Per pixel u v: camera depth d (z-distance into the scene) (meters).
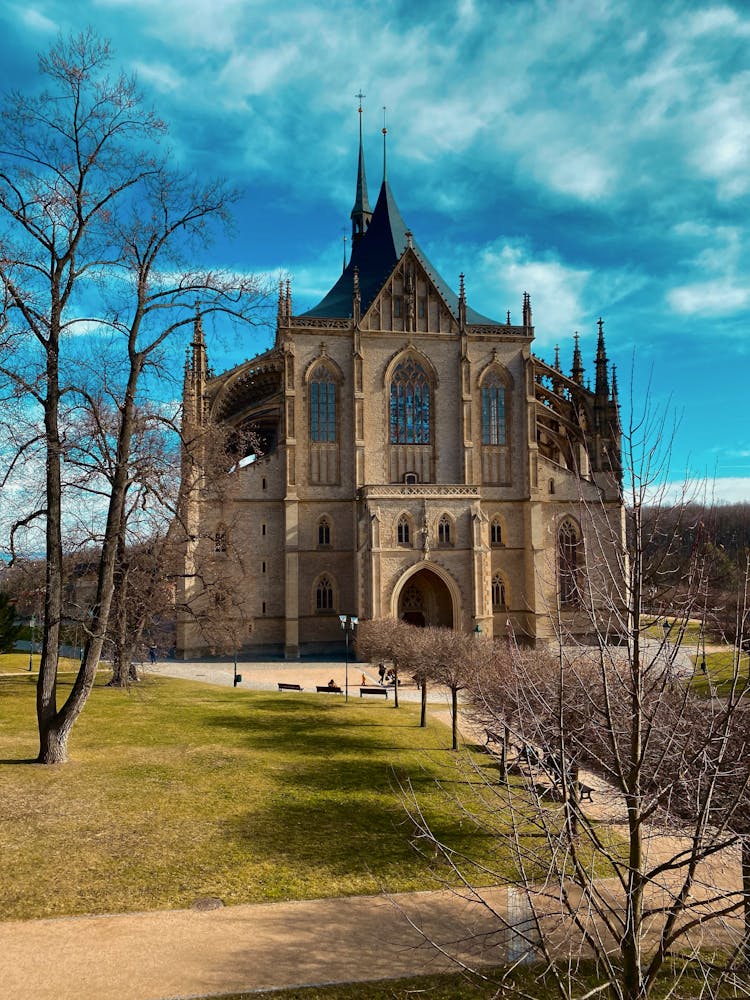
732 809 10.48
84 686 30.44
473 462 80.69
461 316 82.12
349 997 14.04
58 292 29.80
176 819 24.02
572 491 83.31
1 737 34.03
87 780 27.77
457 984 14.55
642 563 11.32
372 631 55.56
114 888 18.80
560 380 89.69
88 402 32.31
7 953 15.52
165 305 32.41
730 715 10.55
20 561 32.75
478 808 26.20
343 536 78.81
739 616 10.95
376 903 18.44
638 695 11.18
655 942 16.25
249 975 14.78
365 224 118.88
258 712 44.03
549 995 14.11
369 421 80.19
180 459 45.88
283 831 23.34
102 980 14.47
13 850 20.92
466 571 73.69
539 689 19.86
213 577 61.31
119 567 44.72
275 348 82.50
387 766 31.98
